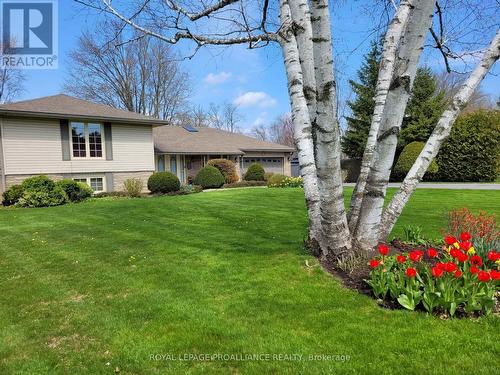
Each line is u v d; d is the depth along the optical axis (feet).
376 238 13.38
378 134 12.76
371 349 7.98
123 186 56.59
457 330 8.58
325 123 12.01
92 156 53.57
